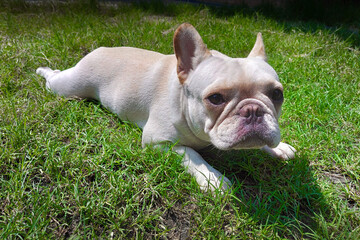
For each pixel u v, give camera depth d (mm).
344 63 1040
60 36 1062
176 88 567
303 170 582
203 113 503
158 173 537
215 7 1715
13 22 1183
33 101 725
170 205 492
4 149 554
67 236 452
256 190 548
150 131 598
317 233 465
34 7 1425
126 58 683
